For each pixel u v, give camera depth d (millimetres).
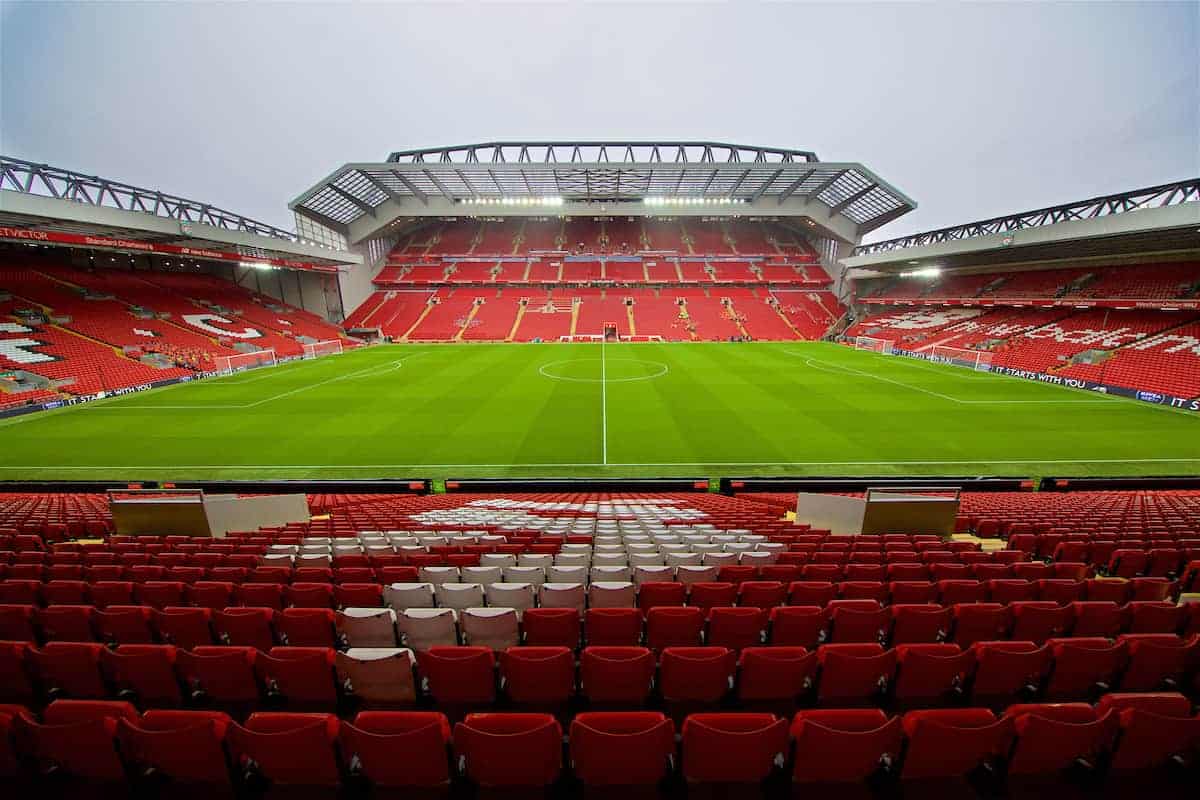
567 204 58844
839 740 2746
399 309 58844
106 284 38719
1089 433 19734
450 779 3119
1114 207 27656
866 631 4605
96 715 2990
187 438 19953
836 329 55719
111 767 3021
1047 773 3059
